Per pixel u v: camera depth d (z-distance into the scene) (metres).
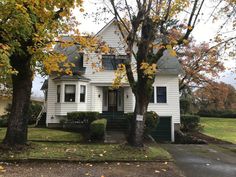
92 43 13.62
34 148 12.88
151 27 13.30
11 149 12.30
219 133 26.78
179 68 25.92
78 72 24.75
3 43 10.84
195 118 26.94
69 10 12.06
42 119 26.89
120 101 26.94
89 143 17.05
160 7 13.33
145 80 13.35
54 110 24.83
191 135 24.02
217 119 40.12
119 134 21.39
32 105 28.62
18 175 9.17
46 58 12.23
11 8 10.11
